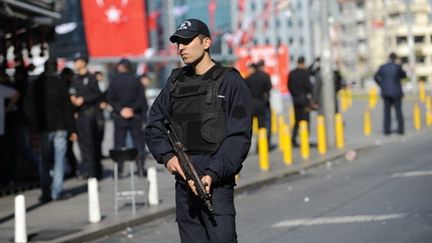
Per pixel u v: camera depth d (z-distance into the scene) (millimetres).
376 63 146125
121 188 19359
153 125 7820
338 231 12883
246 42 73188
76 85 21109
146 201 16766
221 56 72375
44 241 12672
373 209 14875
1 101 18641
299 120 28922
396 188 17516
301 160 24109
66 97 17484
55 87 17281
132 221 14539
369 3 148625
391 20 142250
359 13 151875
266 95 26859
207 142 7555
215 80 7598
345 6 155125
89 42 59688
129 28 61688
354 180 19500
